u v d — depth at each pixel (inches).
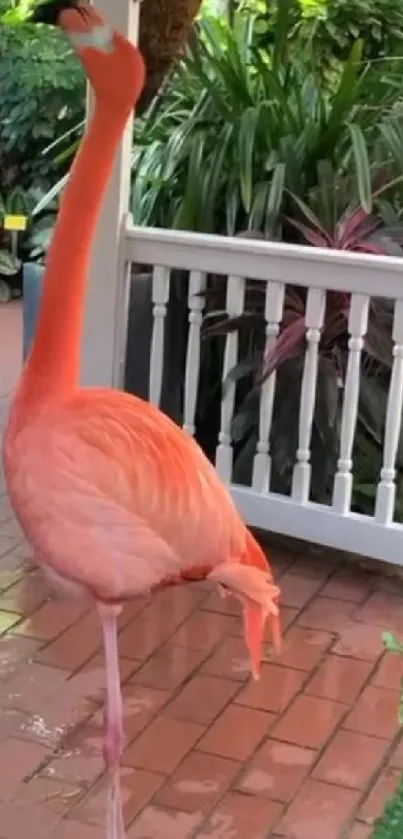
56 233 75.6
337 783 102.5
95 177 74.9
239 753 106.3
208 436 165.8
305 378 143.2
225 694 116.5
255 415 152.5
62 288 75.2
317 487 151.9
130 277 157.8
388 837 66.3
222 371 161.6
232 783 101.7
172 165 164.7
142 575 75.9
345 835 95.3
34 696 113.8
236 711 113.4
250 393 150.3
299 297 149.3
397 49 216.7
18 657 121.1
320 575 146.2
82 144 75.5
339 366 150.3
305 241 159.3
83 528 73.9
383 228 151.9
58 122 301.1
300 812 98.1
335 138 158.7
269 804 99.0
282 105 160.9
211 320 155.5
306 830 95.7
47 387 75.7
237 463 155.8
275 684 118.9
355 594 141.4
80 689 115.6
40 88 297.6
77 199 75.0
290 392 150.2
